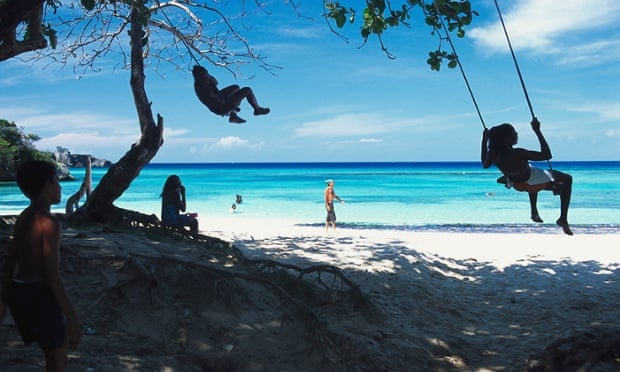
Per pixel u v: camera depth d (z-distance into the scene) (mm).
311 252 11211
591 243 14844
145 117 11773
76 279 6430
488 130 6070
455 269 10844
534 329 6902
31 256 3416
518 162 5844
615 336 5277
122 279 6266
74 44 11922
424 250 12961
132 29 11820
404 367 5484
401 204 34781
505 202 36000
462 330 6883
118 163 11734
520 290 9211
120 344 5148
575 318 7387
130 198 39250
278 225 21438
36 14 7207
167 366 4859
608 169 124312
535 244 14602
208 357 5254
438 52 7164
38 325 3428
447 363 5688
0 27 5691
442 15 7090
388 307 7422
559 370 4934
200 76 7367
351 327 6340
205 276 6461
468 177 85625
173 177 10867
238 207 32500
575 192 44438
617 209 30125
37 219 3406
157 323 5750
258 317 6285
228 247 8969
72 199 15250
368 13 7020
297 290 7113
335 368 5344
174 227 10547
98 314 5672
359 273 9117
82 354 4742
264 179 81125
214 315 6098
